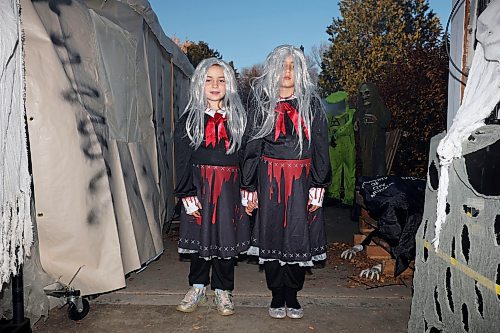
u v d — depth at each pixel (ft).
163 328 10.36
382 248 15.05
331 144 27.68
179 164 10.33
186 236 10.70
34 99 9.14
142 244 12.73
